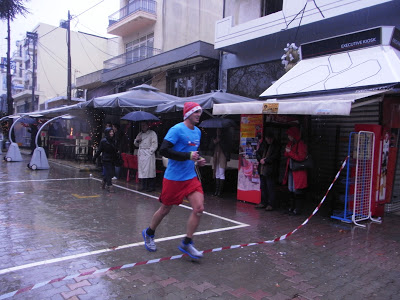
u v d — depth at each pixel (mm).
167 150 3688
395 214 6988
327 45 7477
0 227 5078
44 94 32344
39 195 7543
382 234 5492
